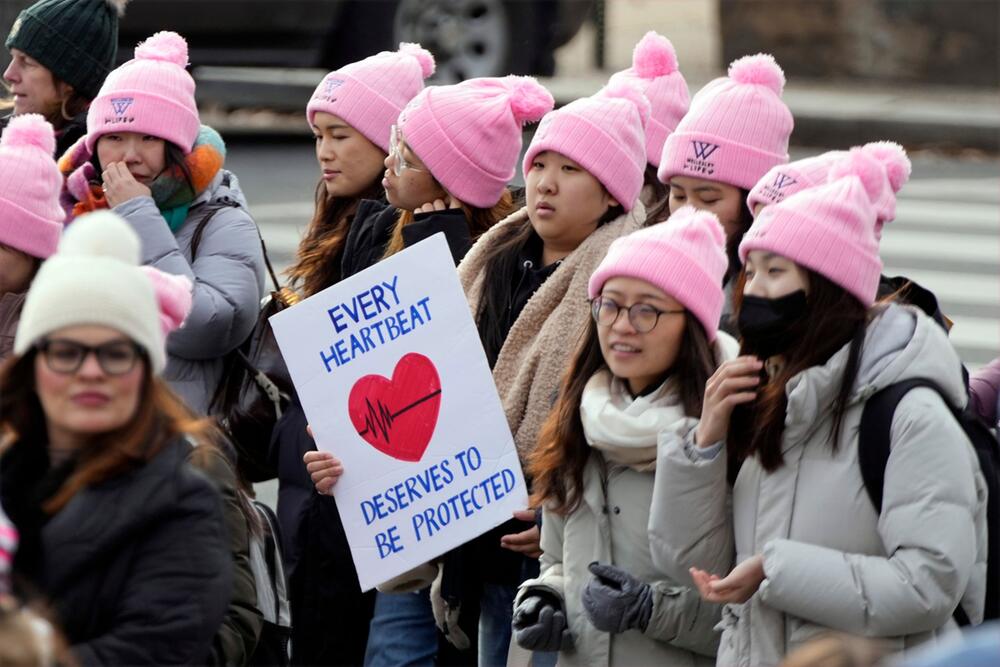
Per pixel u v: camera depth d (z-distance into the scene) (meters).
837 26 49.50
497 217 16.78
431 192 16.53
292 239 32.00
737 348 13.69
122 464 10.62
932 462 11.63
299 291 18.22
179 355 16.34
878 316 11.99
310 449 16.00
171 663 10.63
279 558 13.73
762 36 49.53
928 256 34.47
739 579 12.00
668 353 12.99
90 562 10.59
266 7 38.75
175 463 10.80
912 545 11.64
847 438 11.91
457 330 14.61
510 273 15.59
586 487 13.28
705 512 12.41
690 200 16.25
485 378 14.56
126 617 10.63
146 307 10.62
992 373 15.71
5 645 9.00
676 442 12.41
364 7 39.72
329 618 15.92
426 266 14.66
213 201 17.03
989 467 12.18
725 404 12.14
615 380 13.34
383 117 17.84
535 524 14.84
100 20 18.39
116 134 16.50
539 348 14.85
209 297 16.20
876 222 12.48
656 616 12.88
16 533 10.57
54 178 14.70
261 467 16.98
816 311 11.92
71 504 10.63
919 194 39.62
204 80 45.31
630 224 15.23
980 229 36.53
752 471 12.35
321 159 18.09
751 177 16.05
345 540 15.73
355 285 14.74
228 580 10.91
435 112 16.30
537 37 41.12
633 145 15.29
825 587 11.70
